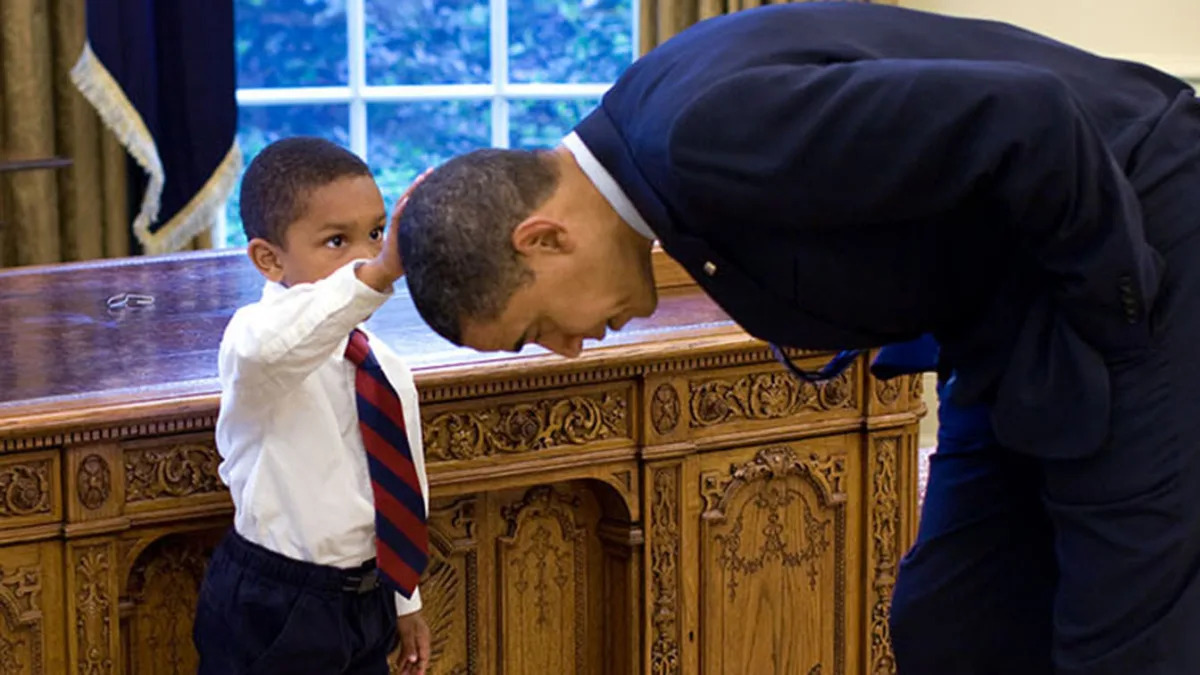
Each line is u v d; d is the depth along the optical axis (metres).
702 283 2.07
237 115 5.39
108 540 2.82
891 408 3.61
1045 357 2.02
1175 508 1.97
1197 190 2.03
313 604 2.72
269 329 2.53
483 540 3.30
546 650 3.41
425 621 3.20
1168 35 6.16
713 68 1.96
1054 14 6.12
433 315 2.05
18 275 4.04
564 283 2.04
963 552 2.54
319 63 6.16
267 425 2.70
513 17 6.41
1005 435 2.07
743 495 3.50
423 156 6.36
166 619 3.02
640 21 6.19
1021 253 2.03
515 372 3.09
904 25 2.09
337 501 2.73
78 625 2.82
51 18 5.15
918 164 1.85
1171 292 1.98
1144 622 2.00
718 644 3.52
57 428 2.72
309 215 2.76
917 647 2.59
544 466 3.20
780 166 1.88
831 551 3.64
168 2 5.21
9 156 5.06
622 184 2.04
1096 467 2.01
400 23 6.23
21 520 2.75
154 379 3.00
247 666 2.73
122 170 5.32
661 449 3.32
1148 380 1.98
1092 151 1.86
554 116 6.54
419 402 3.04
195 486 2.89
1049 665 2.52
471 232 2.00
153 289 3.88
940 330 2.19
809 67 1.92
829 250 2.00
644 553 3.37
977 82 1.85
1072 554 2.05
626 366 3.25
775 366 3.45
